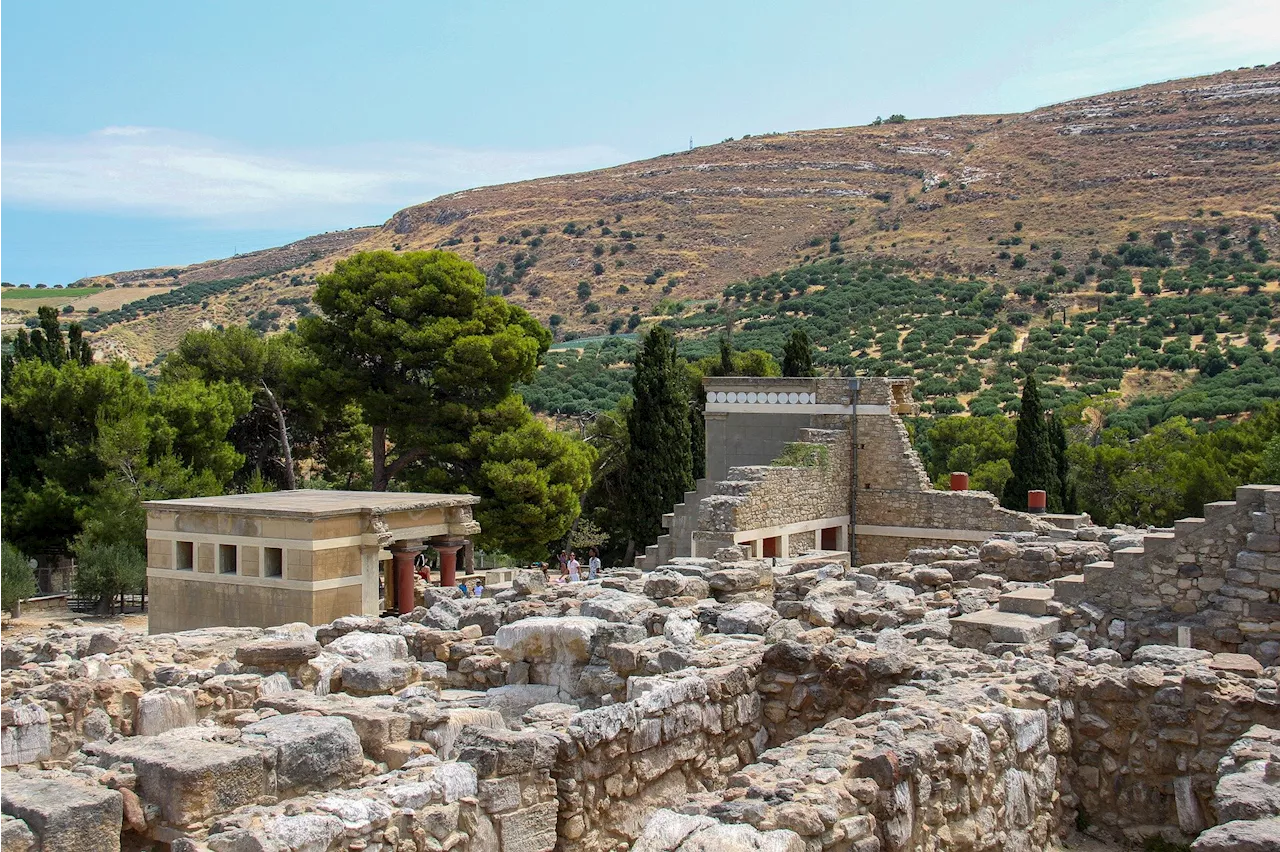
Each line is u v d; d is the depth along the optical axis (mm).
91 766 10484
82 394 54031
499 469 51312
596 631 17031
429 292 54688
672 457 52781
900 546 39156
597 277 193750
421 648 18547
